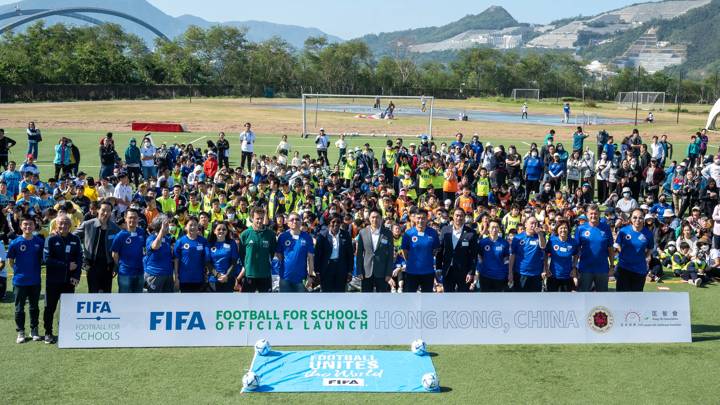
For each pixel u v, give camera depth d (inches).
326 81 4776.1
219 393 349.4
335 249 468.1
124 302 414.0
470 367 388.8
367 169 1013.8
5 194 761.0
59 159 1032.2
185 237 451.8
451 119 2475.4
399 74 5275.6
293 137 1760.6
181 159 1009.5
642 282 468.4
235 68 4687.5
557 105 3796.8
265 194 749.3
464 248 462.0
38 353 402.0
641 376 379.6
